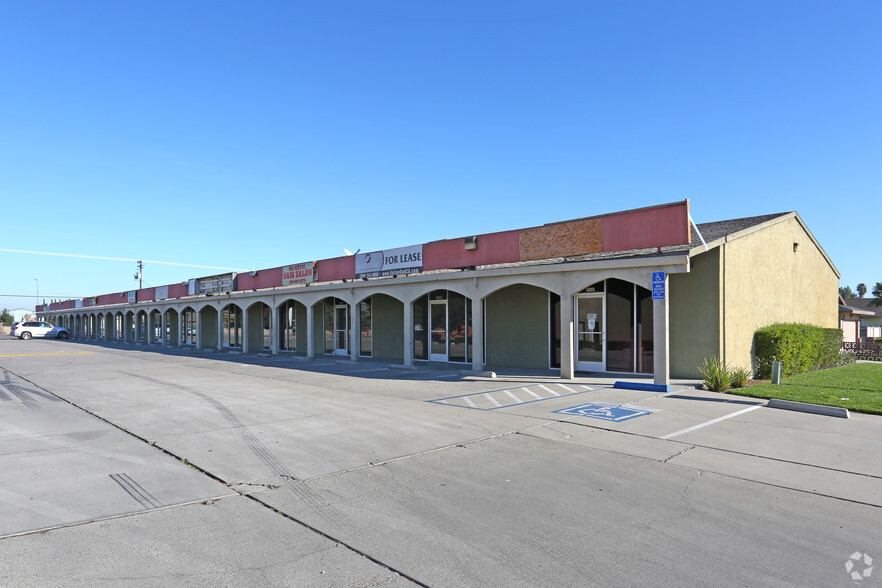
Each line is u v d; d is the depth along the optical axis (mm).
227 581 3785
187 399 11805
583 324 16438
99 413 10148
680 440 7906
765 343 15359
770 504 5355
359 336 22953
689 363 14219
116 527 4730
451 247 17422
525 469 6500
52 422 9320
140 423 9188
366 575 3893
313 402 11312
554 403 11039
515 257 15719
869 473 6340
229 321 34156
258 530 4695
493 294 18859
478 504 5336
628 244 13289
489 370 17281
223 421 9320
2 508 5172
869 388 12680
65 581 3744
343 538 4531
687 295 14266
